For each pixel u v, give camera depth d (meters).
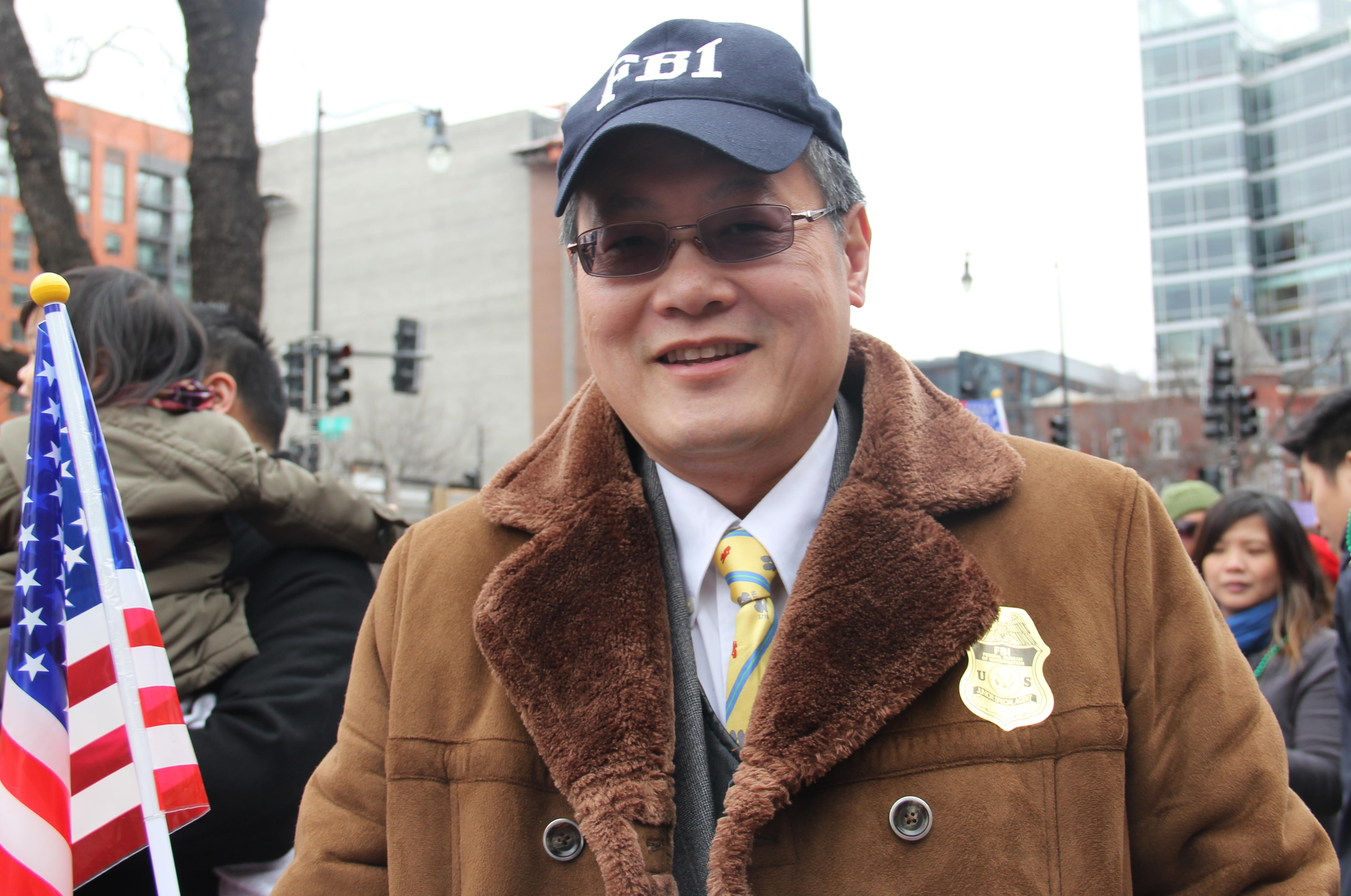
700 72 1.32
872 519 1.31
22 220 29.83
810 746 1.20
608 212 1.36
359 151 47.53
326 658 1.96
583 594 1.36
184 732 1.34
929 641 1.23
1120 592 1.31
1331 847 1.30
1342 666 2.40
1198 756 1.25
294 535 2.05
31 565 1.33
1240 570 3.16
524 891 1.29
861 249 1.54
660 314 1.34
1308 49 62.38
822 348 1.35
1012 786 1.19
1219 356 18.36
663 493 1.52
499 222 44.38
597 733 1.27
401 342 15.40
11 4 5.80
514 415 43.28
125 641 1.26
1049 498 1.36
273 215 49.06
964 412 1.47
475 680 1.41
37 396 1.35
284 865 1.97
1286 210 61.97
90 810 1.29
